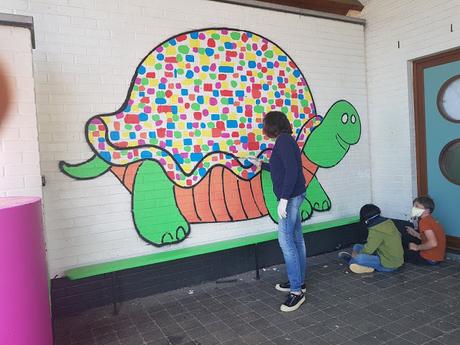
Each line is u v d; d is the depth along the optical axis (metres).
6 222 1.54
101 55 3.47
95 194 3.47
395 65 4.77
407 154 4.70
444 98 4.39
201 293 3.65
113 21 3.52
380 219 3.97
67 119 3.34
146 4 3.67
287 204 3.19
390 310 3.06
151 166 3.71
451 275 3.75
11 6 3.12
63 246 3.33
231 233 4.14
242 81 4.19
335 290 3.54
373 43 5.04
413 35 4.53
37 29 3.21
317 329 2.83
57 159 3.30
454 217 4.35
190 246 3.91
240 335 2.80
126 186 3.60
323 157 4.79
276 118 3.25
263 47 4.33
